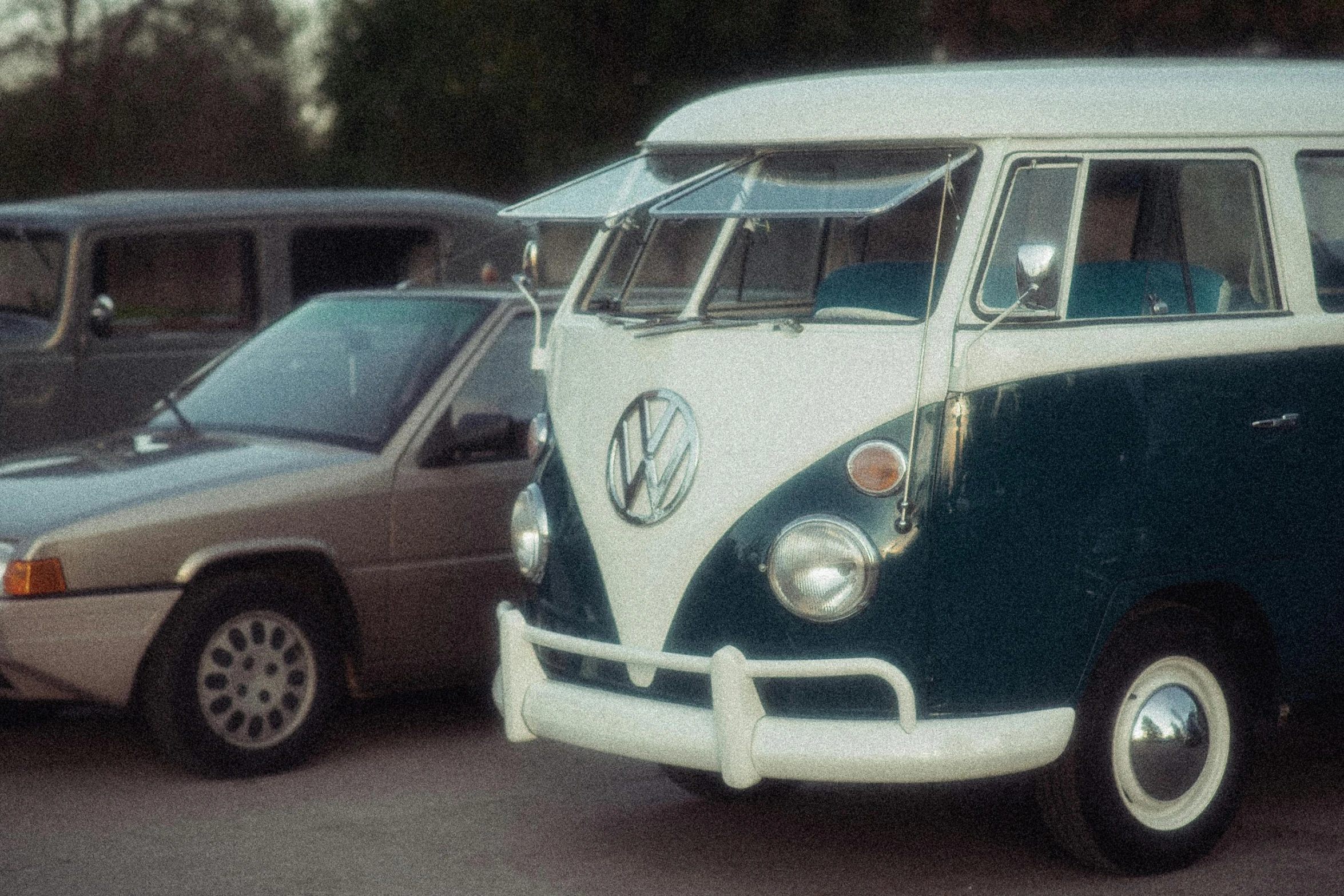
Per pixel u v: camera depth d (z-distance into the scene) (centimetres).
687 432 591
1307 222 654
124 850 657
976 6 2819
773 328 590
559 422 647
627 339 622
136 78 3606
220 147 3647
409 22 3056
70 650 714
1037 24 2797
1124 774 606
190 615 739
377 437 802
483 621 804
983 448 568
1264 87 657
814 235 698
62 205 1206
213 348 1202
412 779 753
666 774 722
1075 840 607
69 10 3572
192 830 681
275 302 1226
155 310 1185
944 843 660
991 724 566
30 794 738
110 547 721
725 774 561
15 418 1133
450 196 1311
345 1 3125
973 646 567
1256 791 725
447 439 800
